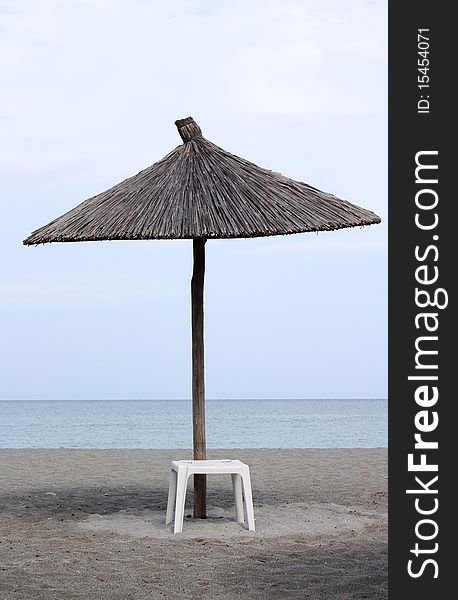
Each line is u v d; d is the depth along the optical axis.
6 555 6.52
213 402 137.75
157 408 89.69
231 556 6.42
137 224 7.00
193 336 7.63
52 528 7.61
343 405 104.44
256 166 7.88
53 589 5.53
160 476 12.23
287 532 7.27
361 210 7.68
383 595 5.44
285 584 5.66
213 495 9.86
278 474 12.28
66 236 7.10
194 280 7.61
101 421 53.41
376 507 8.78
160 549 6.63
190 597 5.37
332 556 6.46
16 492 10.27
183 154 7.79
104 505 9.10
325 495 9.80
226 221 6.95
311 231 7.09
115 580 5.76
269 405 107.31
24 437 35.16
